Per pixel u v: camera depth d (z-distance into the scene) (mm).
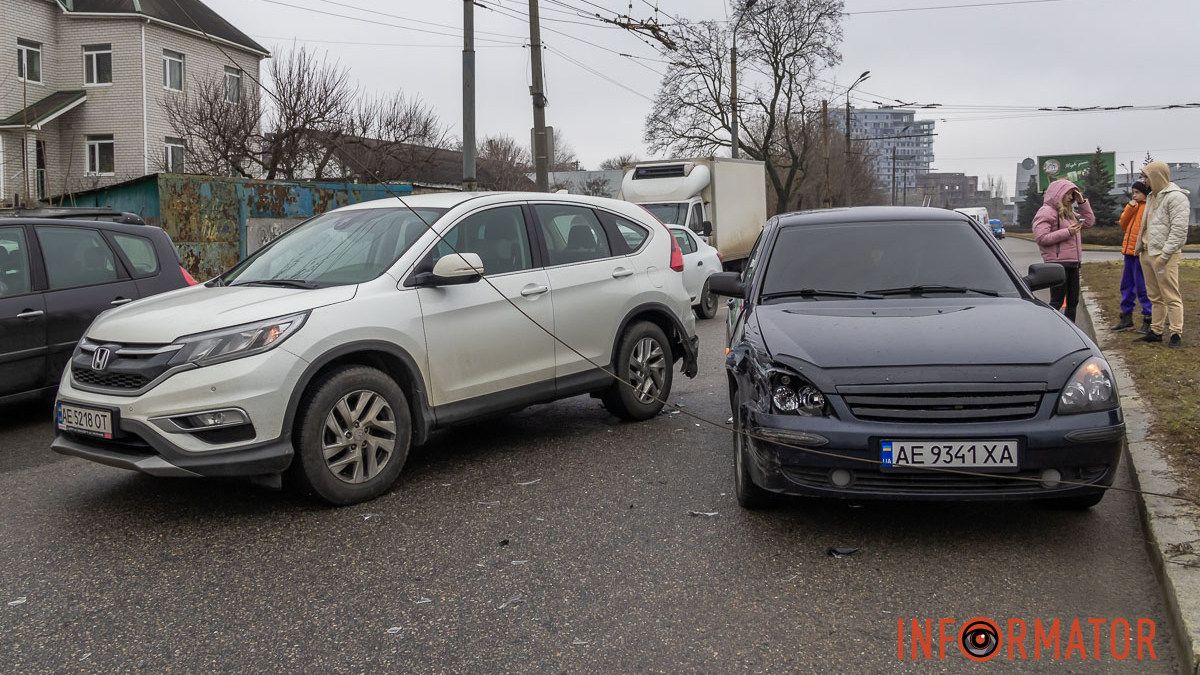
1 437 7020
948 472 3945
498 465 5832
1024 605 3586
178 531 4688
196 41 32594
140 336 4812
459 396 5633
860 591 3736
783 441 4133
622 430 6730
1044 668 3102
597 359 6578
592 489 5238
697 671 3111
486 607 3670
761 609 3588
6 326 6949
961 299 5090
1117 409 4047
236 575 4074
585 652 3266
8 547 4508
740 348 4816
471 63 16766
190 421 4582
